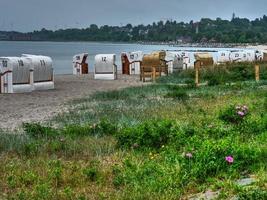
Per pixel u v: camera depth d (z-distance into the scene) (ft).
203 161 32.12
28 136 48.14
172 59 168.86
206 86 103.65
